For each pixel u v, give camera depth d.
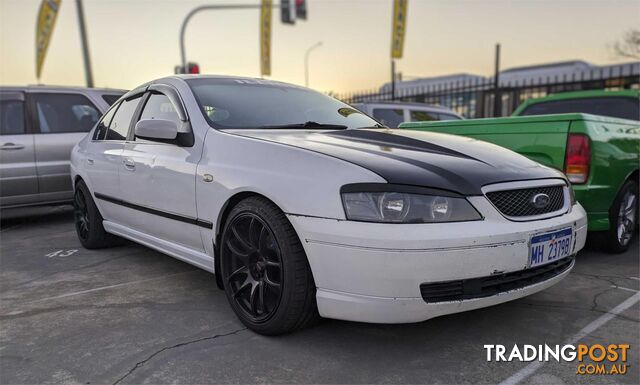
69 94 6.02
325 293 2.24
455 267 2.08
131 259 4.09
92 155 4.09
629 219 4.08
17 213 6.64
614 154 3.69
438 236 2.06
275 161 2.46
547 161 3.63
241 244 2.60
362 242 2.08
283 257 2.33
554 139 3.58
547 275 2.48
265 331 2.49
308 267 2.32
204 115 3.03
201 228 2.87
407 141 2.79
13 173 5.43
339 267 2.15
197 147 2.94
